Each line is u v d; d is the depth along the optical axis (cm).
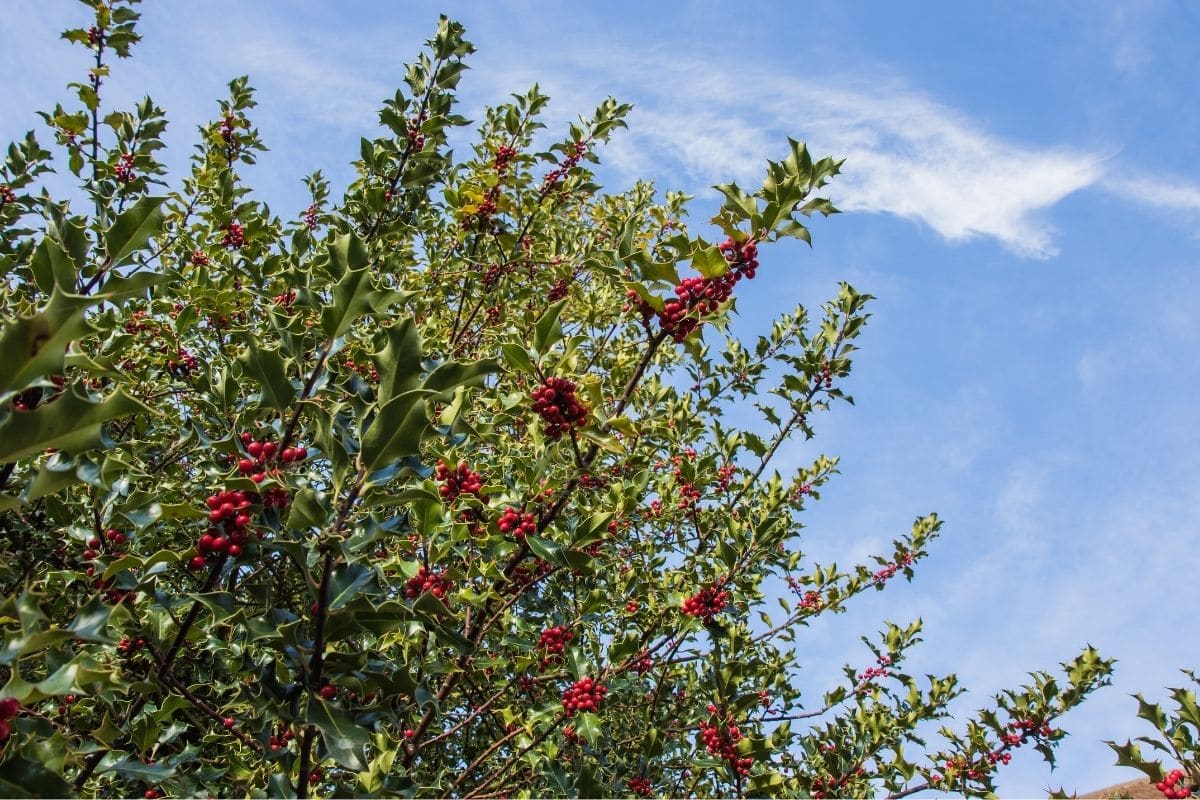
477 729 707
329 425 291
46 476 209
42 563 507
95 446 212
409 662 463
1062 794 440
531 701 606
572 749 605
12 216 707
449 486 466
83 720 487
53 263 251
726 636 589
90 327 197
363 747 263
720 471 768
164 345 637
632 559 744
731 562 577
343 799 304
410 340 268
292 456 320
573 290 927
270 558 451
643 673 655
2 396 194
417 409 263
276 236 783
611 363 899
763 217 390
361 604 275
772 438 813
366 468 270
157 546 502
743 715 623
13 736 268
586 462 444
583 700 495
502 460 605
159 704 441
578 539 432
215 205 717
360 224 773
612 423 397
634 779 572
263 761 445
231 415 361
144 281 261
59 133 729
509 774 568
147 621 411
